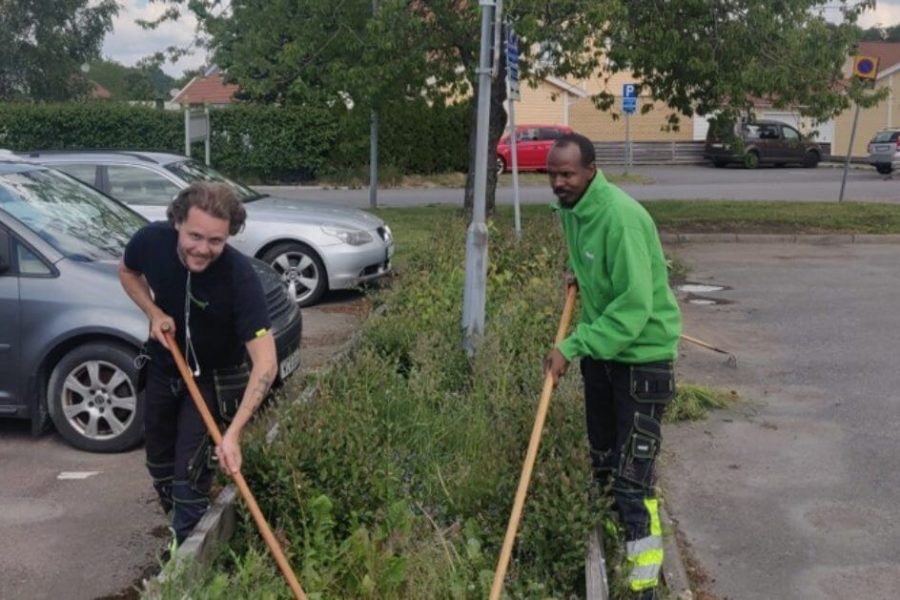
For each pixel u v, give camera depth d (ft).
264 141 104.68
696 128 153.17
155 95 175.11
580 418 17.79
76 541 17.34
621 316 14.14
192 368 14.62
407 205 78.33
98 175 36.32
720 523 18.65
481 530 15.84
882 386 27.40
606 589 14.01
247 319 14.01
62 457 21.34
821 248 53.98
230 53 64.08
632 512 14.92
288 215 37.32
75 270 21.50
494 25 25.21
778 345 32.07
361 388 19.80
